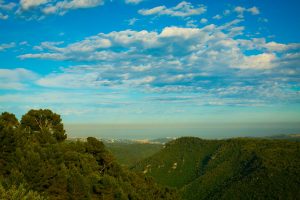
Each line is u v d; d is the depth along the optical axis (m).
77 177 42.41
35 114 58.84
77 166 49.88
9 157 40.16
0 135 40.91
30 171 38.03
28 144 43.72
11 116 56.28
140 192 65.19
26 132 50.38
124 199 51.12
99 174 55.75
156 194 75.00
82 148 58.72
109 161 62.34
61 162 44.59
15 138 42.53
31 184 37.41
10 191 26.34
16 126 54.31
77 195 41.78
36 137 50.56
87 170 50.66
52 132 58.56
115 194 50.59
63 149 49.97
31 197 26.89
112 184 51.44
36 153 39.84
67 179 41.88
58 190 40.31
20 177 35.53
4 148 40.94
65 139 61.16
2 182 33.03
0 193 25.69
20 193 26.50
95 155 61.81
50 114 60.19
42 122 59.00
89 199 42.69
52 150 44.78
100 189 49.16
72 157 49.84
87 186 43.44
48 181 39.91
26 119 57.69
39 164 39.25
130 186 60.06
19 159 39.50
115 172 62.25
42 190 38.78
